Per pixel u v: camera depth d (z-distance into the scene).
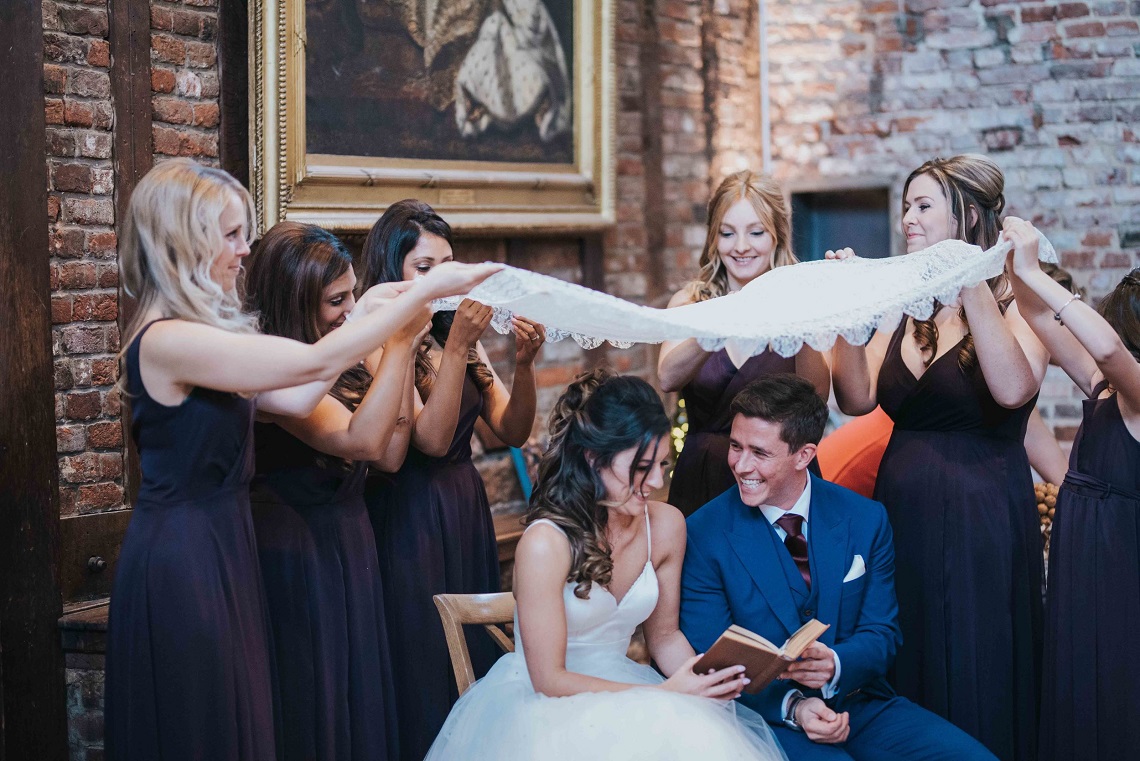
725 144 5.71
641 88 5.31
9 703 2.97
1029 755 2.77
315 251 2.45
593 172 4.87
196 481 2.14
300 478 2.45
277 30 3.50
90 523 3.17
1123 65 5.07
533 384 3.01
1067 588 2.66
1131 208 5.11
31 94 2.98
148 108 3.31
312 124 3.74
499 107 4.45
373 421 2.32
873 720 2.42
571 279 5.00
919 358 2.81
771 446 2.30
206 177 2.11
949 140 5.39
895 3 5.44
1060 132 5.19
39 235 3.01
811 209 5.82
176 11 3.38
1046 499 3.45
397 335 2.35
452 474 2.89
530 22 4.55
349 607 2.50
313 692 2.43
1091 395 2.75
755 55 5.76
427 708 2.78
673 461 5.02
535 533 2.18
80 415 3.18
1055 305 2.52
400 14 4.02
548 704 2.14
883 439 3.22
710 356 2.93
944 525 2.72
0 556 2.96
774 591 2.40
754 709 2.36
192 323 2.07
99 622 3.01
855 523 2.46
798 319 2.26
